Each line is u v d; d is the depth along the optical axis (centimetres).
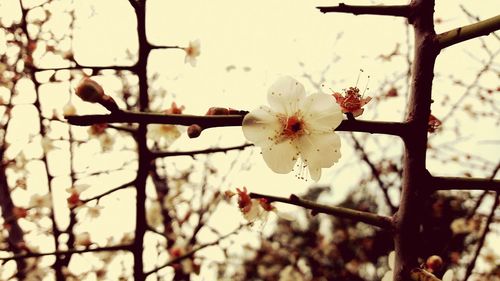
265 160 131
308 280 675
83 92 93
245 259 681
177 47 233
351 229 723
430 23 109
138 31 228
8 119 420
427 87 106
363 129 105
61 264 342
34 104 384
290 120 130
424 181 103
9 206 433
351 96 124
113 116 94
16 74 410
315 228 864
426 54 107
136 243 252
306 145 131
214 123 101
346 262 695
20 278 410
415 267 99
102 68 235
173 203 474
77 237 322
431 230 497
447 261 461
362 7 111
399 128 104
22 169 433
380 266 712
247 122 127
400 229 103
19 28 405
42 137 387
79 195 280
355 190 637
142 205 248
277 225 830
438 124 127
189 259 380
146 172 240
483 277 453
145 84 237
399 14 112
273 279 672
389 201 445
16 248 370
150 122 98
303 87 133
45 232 417
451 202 508
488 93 435
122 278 389
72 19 417
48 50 397
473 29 101
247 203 172
